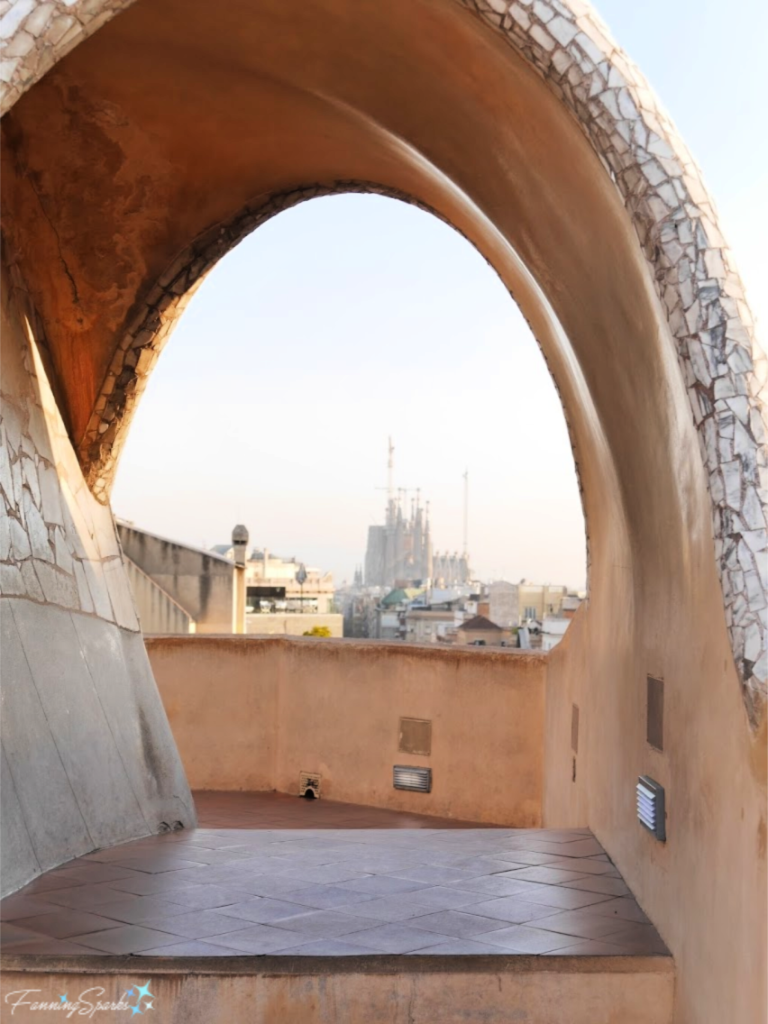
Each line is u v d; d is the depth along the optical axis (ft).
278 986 12.32
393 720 29.19
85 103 20.33
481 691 27.94
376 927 13.80
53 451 20.81
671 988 13.01
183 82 19.76
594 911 14.92
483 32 12.57
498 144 15.23
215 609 73.00
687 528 13.19
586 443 20.10
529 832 20.07
